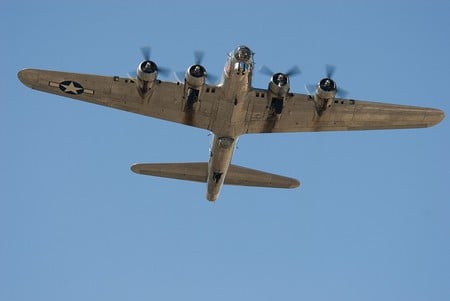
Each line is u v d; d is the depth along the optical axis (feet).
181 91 273.95
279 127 289.33
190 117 283.79
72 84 276.21
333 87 271.90
